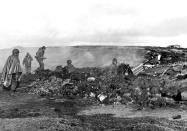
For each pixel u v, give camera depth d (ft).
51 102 90.27
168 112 79.25
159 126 60.75
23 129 56.39
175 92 91.35
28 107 84.33
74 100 92.43
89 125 62.13
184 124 64.85
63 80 106.52
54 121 60.95
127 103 89.30
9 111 79.46
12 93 102.22
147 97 90.17
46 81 107.55
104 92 95.40
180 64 105.91
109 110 82.53
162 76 101.91
